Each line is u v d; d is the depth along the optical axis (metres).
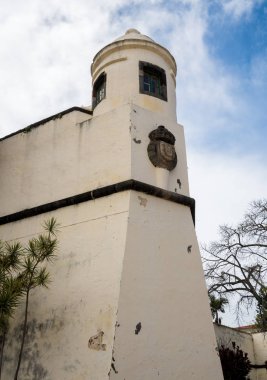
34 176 12.44
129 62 13.01
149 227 10.07
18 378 9.32
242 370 16.08
